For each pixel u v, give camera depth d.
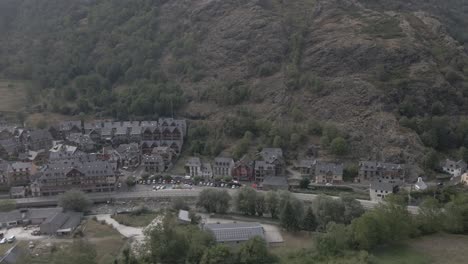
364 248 159.12
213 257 150.38
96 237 186.50
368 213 166.38
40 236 188.25
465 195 185.50
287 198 194.25
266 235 183.38
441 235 173.25
